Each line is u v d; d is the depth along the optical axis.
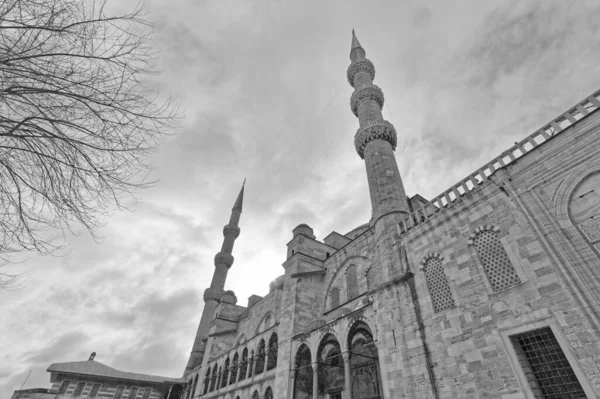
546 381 11.98
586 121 13.38
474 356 14.16
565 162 13.61
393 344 18.22
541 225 13.44
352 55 43.62
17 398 41.09
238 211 86.62
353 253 30.86
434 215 19.31
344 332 21.97
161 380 49.59
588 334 10.91
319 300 31.48
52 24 5.12
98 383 45.75
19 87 5.12
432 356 15.93
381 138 30.14
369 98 34.66
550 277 12.68
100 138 5.91
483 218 16.33
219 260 73.75
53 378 45.19
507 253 14.56
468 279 15.86
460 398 13.97
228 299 56.38
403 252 20.58
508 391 12.45
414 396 15.88
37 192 5.83
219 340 49.69
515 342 13.16
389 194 25.03
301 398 24.94
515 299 13.59
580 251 12.05
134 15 5.78
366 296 25.84
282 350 28.00
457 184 18.53
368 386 22.59
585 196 12.63
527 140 15.52
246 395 32.12
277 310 41.62
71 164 5.87
